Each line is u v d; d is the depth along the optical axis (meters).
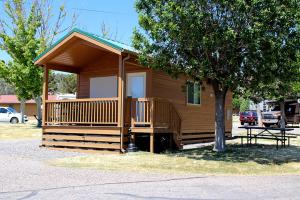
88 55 16.83
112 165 11.41
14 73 26.39
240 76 12.49
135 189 7.95
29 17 28.97
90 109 14.83
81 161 12.13
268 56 11.55
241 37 11.55
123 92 14.09
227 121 21.89
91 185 8.37
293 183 8.83
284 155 13.64
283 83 14.09
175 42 12.23
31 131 24.55
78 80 18.34
